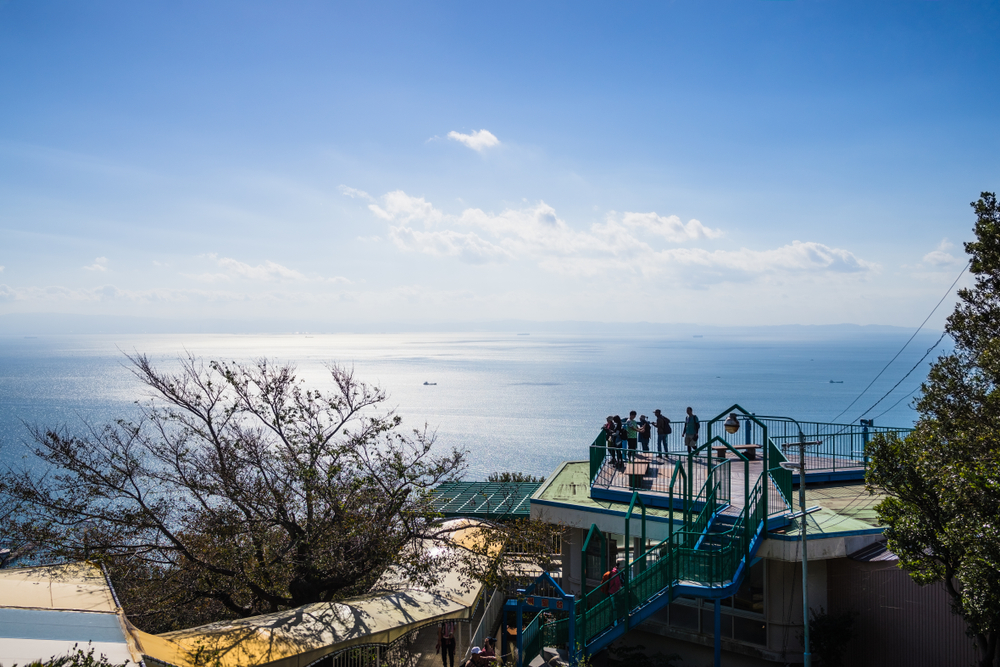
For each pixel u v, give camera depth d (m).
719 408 185.00
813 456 24.86
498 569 19.30
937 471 13.01
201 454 21.39
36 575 14.74
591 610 15.86
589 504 20.05
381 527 20.25
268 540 20.19
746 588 17.77
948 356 16.44
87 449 20.64
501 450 113.06
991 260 15.57
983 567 11.03
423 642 19.84
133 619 19.42
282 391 21.95
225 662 12.53
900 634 15.99
